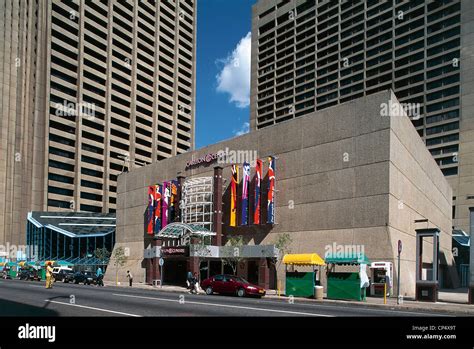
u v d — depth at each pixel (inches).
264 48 4899.1
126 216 2290.8
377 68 3892.7
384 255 1206.3
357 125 1352.1
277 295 1161.4
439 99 3481.8
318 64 4352.9
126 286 1689.2
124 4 4576.8
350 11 4178.2
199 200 1795.0
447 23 3535.9
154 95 4803.2
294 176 1502.2
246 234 1621.6
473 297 975.0
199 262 1598.2
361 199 1300.4
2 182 3563.0
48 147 3865.7
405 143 1437.0
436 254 1023.0
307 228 1428.4
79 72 4104.3
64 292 1053.8
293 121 1539.1
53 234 3218.5
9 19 3782.0
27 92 3826.3
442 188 2208.4
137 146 4564.5
